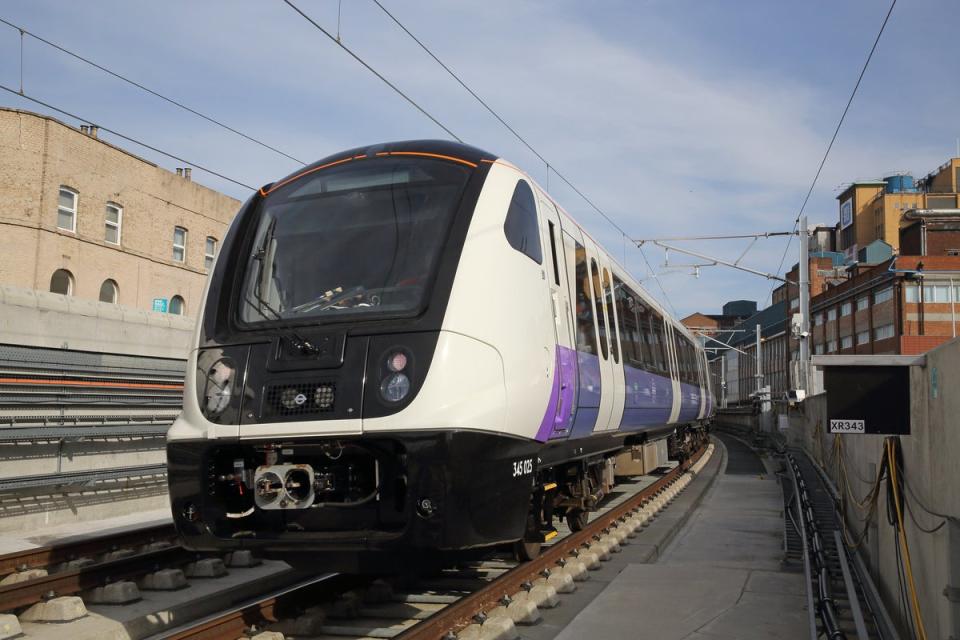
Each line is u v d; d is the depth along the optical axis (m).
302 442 5.29
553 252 7.36
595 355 8.69
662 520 11.94
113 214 29.00
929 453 5.52
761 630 6.02
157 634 6.09
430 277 5.66
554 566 7.95
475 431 5.27
